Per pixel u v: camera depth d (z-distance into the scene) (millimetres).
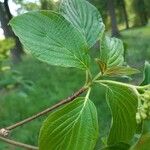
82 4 185
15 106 1188
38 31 164
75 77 1522
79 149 163
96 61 171
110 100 173
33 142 925
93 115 165
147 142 171
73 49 168
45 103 1223
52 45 165
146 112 158
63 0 184
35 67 1833
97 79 173
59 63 165
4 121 1124
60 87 1424
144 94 161
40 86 1460
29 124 970
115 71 170
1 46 564
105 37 175
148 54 1768
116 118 175
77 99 166
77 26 181
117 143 177
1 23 1799
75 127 164
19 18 163
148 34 2893
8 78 822
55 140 163
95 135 164
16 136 936
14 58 2182
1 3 1824
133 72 169
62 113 164
